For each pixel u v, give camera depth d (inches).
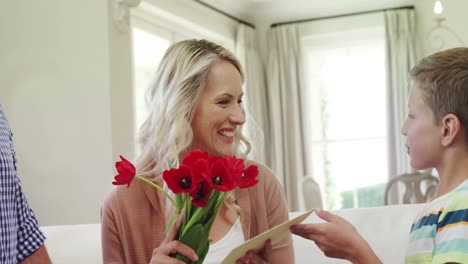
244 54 255.1
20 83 166.9
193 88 57.9
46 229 80.0
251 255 45.3
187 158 42.3
